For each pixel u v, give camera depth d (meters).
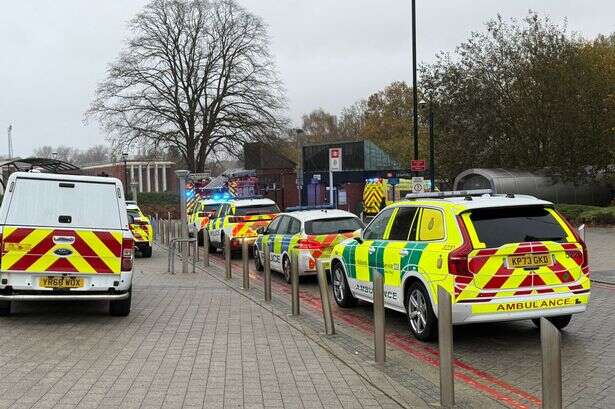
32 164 18.83
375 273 6.71
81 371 6.22
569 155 27.78
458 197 8.10
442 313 5.23
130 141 43.97
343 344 7.53
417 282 7.74
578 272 7.23
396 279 8.19
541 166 28.86
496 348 7.40
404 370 6.40
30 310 9.83
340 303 10.27
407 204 8.46
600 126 27.44
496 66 29.80
